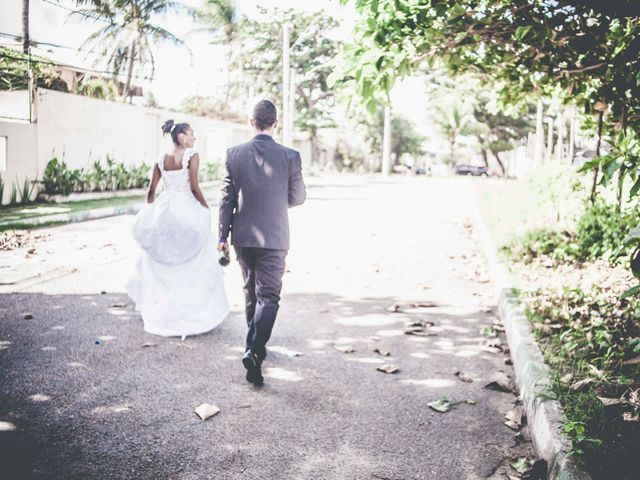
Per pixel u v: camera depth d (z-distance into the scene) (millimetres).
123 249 8695
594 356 3893
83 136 16953
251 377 3811
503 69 4938
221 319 5023
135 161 19984
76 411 3357
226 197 3932
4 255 8062
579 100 5012
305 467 2832
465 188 26734
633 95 3541
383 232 11281
